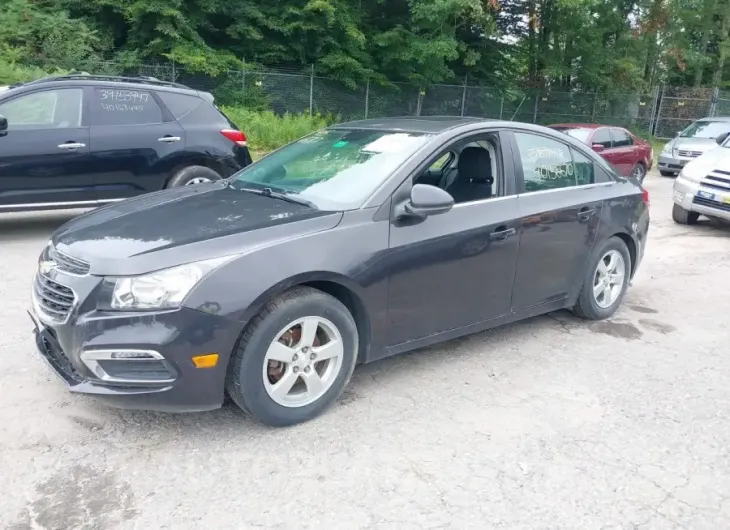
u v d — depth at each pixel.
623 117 28.39
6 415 3.58
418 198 3.78
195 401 3.26
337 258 3.58
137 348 3.10
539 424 3.73
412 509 2.92
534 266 4.71
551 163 4.99
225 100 19.41
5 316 5.07
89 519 2.77
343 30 21.28
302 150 4.78
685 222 10.36
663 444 3.56
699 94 29.03
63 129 7.45
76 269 3.32
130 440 3.40
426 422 3.70
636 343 5.07
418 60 21.89
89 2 19.08
